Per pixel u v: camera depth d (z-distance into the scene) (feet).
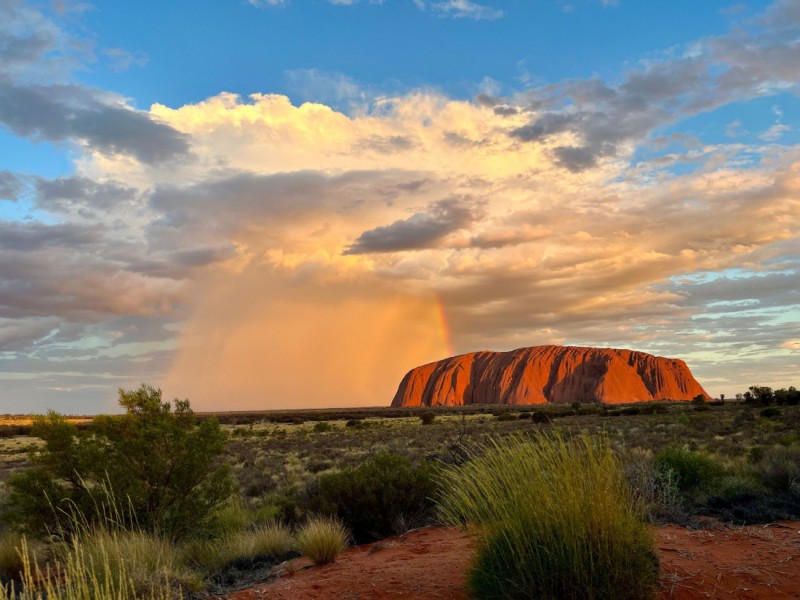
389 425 220.64
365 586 18.57
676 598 15.11
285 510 36.24
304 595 18.53
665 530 23.50
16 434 244.63
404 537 27.96
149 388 33.71
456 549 22.88
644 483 27.27
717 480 34.68
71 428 30.99
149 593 18.39
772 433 91.35
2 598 17.85
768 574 16.65
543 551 14.67
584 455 16.55
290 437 168.55
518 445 17.29
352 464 72.84
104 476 29.45
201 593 20.89
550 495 15.52
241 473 75.10
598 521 14.46
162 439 31.32
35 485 28.50
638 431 111.24
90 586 16.44
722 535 22.26
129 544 22.65
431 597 16.72
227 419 336.49
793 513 26.78
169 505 31.42
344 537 28.09
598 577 13.97
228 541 29.14
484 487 16.98
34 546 28.30
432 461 34.17
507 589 14.58
